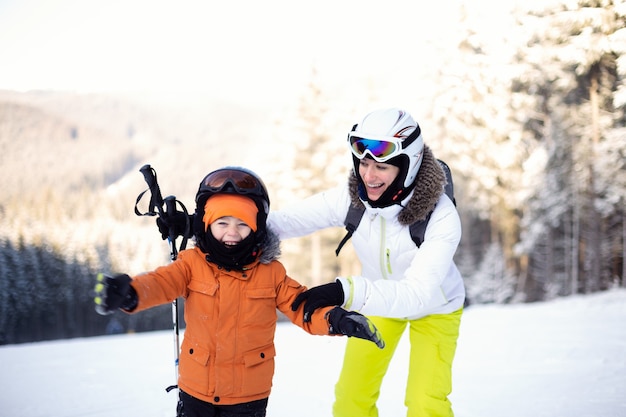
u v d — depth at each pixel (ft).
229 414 8.18
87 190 194.80
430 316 9.89
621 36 36.04
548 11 46.39
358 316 7.59
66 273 131.95
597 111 58.29
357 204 9.50
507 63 63.98
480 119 85.30
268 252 8.54
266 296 8.46
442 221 8.94
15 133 414.62
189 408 8.20
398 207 8.91
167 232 9.52
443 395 9.57
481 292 99.14
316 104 107.04
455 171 93.50
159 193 9.44
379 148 8.53
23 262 126.21
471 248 104.37
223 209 8.11
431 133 90.74
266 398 8.47
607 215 71.31
